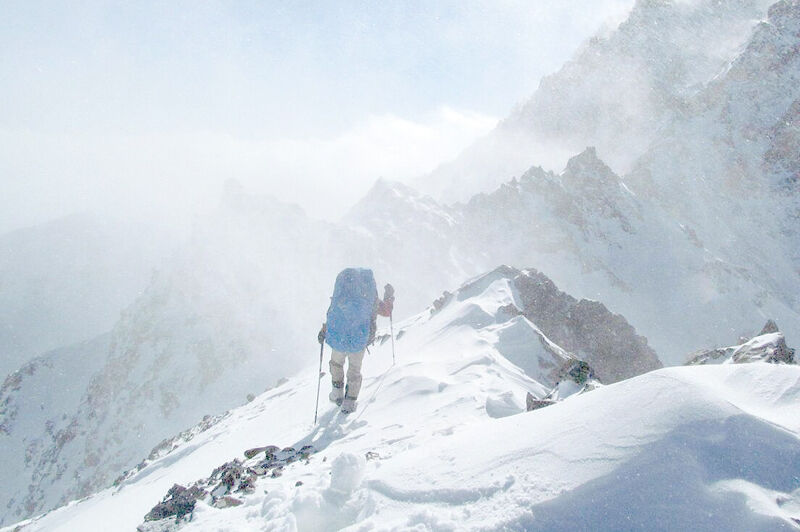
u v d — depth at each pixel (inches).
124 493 558.6
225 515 167.0
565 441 122.3
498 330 426.6
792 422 108.2
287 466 231.3
